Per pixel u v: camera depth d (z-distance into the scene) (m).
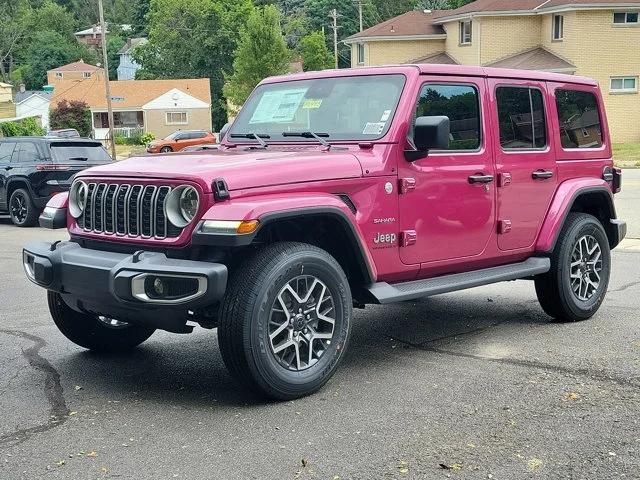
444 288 5.55
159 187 4.66
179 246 4.55
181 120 65.50
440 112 5.66
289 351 4.77
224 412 4.57
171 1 80.94
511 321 6.88
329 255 4.88
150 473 3.76
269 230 5.02
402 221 5.36
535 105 6.51
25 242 13.07
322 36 76.38
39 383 5.18
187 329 4.84
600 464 3.83
